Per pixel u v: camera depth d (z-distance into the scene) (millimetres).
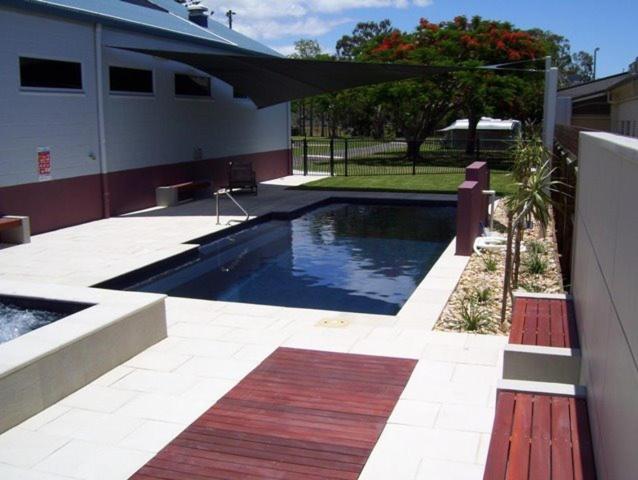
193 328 6391
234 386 4961
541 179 7102
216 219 13234
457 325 6504
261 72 14883
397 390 4828
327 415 4441
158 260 9461
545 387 3732
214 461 3883
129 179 14133
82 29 12453
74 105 12367
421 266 10070
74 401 4727
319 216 14938
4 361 4371
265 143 21141
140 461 3900
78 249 10227
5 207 10938
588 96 23266
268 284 9055
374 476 3680
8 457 3955
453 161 28672
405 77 14906
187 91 16453
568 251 8164
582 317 4621
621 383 2439
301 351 5695
